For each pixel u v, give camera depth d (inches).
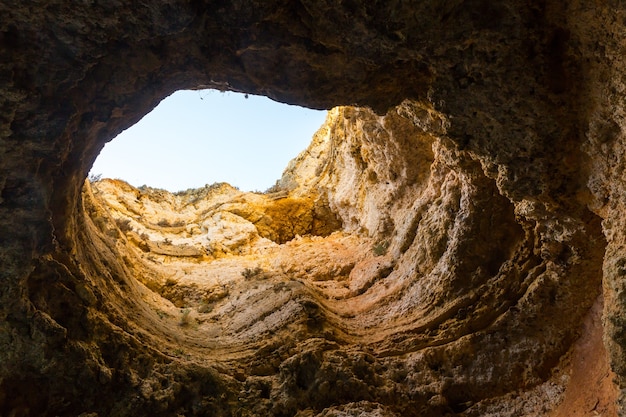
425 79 261.6
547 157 254.7
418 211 443.8
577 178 259.0
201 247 558.9
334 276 505.0
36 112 204.8
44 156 219.3
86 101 229.8
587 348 310.7
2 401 233.5
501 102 242.5
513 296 349.1
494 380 325.7
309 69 244.1
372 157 517.0
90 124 241.4
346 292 462.6
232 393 295.1
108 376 260.2
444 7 207.0
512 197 279.9
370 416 281.1
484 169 286.5
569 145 249.6
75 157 255.4
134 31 204.5
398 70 255.0
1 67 187.8
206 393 291.4
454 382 328.2
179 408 279.1
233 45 229.1
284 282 420.8
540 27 220.8
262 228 652.7
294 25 220.2
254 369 319.0
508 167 267.6
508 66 230.4
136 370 277.7
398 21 210.2
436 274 386.6
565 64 228.8
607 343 225.6
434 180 430.6
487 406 315.3
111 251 370.3
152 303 394.6
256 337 350.3
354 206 594.6
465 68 235.3
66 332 249.4
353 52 228.2
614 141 225.0
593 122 230.2
